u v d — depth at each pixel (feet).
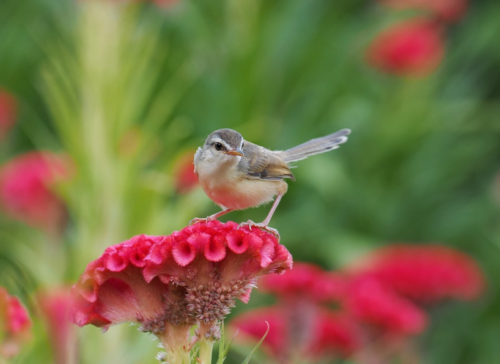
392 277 33.35
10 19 53.21
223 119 46.85
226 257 16.51
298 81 48.52
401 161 49.32
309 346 29.40
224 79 47.14
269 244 16.84
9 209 39.58
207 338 16.71
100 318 16.83
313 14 50.19
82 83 36.01
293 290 28.66
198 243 16.15
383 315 28.78
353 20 56.54
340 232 45.03
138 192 34.04
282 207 46.96
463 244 48.98
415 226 48.60
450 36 60.85
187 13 48.93
